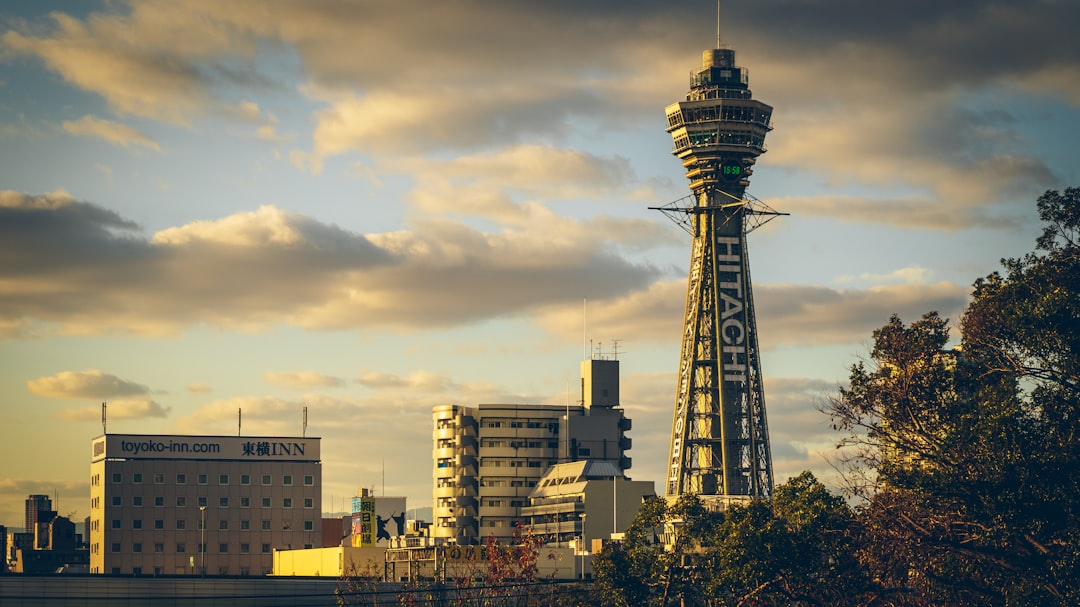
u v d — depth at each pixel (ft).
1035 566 270.46
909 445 308.40
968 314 319.06
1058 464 270.26
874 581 320.91
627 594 466.70
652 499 487.61
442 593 508.94
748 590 363.15
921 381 312.09
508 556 465.47
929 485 279.08
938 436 305.12
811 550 342.64
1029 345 293.23
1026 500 269.03
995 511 269.23
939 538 287.28
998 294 313.73
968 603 291.99
